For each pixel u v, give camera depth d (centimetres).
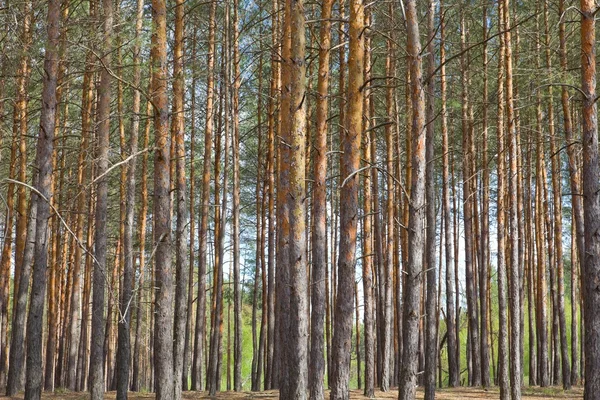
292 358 956
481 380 2458
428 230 1406
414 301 1089
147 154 2044
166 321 1055
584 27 1069
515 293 1519
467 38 2094
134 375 2647
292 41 998
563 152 2392
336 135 2659
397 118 2006
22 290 1681
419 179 1104
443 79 1870
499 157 1705
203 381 3919
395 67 1822
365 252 1770
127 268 1486
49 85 1165
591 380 1012
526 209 2550
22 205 1752
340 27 1540
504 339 1609
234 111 2017
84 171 2084
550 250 2453
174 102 1441
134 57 1388
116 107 2011
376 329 2639
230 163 2817
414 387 1073
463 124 2100
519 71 1923
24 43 1163
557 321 2427
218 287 2002
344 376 1007
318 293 1121
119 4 1458
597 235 1034
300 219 975
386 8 1845
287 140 1216
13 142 1819
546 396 1945
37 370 1133
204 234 1995
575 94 1667
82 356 2517
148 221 2902
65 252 2553
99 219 1397
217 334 1980
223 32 2023
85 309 2512
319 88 1135
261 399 1733
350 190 1030
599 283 1027
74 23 1157
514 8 2027
